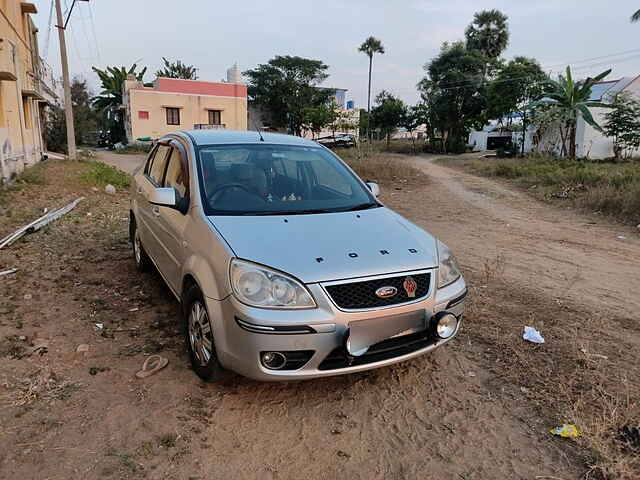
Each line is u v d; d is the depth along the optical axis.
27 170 13.86
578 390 3.34
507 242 7.91
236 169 3.91
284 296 2.74
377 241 3.21
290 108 49.81
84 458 2.51
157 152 5.05
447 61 45.75
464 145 46.41
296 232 3.19
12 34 15.01
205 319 3.16
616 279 5.93
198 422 2.87
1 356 3.47
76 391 3.10
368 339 2.87
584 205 11.30
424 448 2.76
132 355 3.59
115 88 45.38
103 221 8.04
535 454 2.73
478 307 4.82
